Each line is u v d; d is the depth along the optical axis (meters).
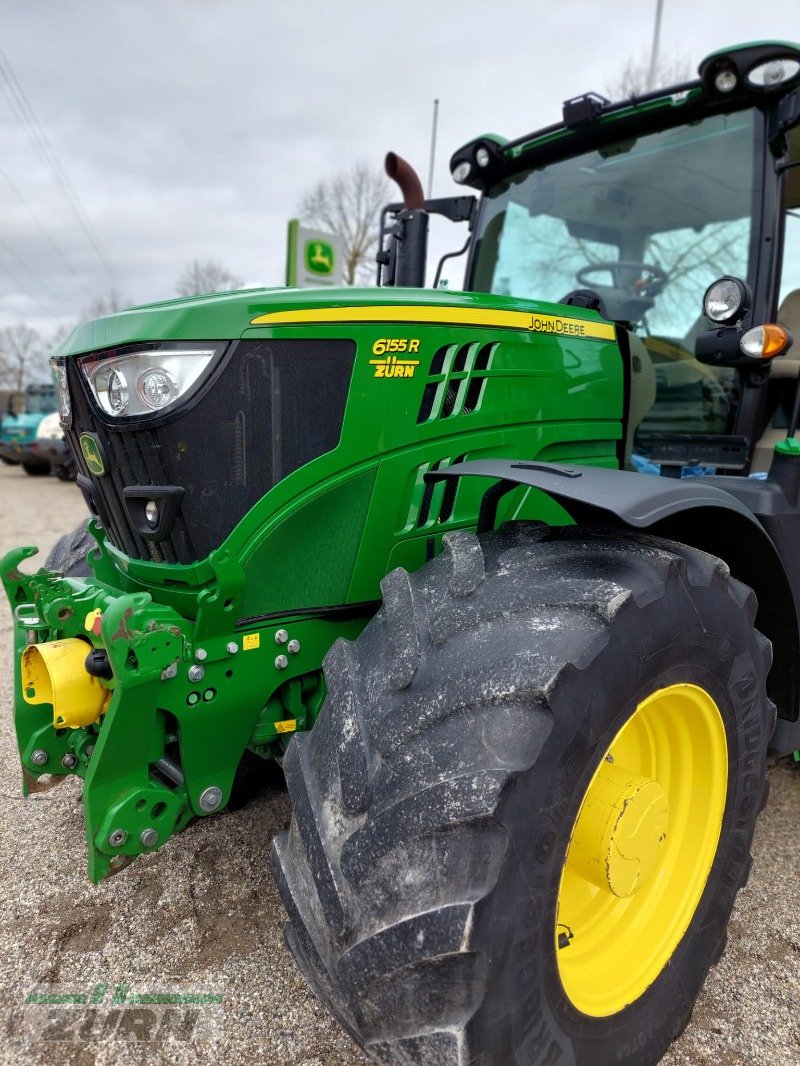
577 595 1.32
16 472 16.50
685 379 2.67
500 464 1.60
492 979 1.13
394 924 1.15
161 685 1.52
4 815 2.42
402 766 1.22
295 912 1.29
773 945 1.88
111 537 1.86
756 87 2.36
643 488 1.47
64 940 1.85
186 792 1.62
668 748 1.66
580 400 2.10
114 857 1.53
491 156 3.02
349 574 1.75
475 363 1.87
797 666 1.91
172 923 1.90
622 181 2.81
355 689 1.36
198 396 1.54
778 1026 1.64
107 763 1.47
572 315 2.11
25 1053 1.54
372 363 1.70
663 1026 1.50
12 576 1.96
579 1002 1.37
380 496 1.74
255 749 1.85
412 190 2.62
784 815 2.48
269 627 1.67
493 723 1.20
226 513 1.59
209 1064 1.52
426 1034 1.13
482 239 3.20
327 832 1.26
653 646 1.35
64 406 1.84
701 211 2.64
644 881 1.53
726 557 1.83
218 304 1.55
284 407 1.62
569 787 1.23
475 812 1.13
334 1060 1.52
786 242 2.70
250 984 1.71
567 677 1.22
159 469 1.57
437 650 1.32
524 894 1.17
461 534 1.58
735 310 2.12
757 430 2.53
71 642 1.70
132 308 1.74
